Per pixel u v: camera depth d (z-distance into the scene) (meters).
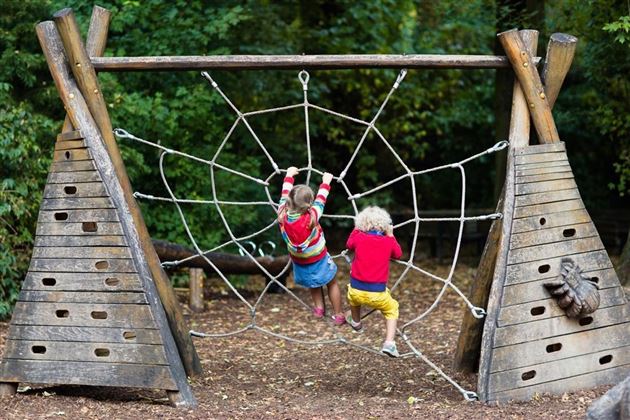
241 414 6.54
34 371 7.01
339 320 7.04
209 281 14.27
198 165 13.85
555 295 7.00
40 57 11.81
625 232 17.34
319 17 17.91
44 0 11.88
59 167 7.14
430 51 19.39
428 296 13.12
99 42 7.38
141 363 6.81
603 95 15.63
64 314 7.04
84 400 6.98
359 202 20.73
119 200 7.01
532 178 7.07
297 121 17.56
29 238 10.75
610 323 7.21
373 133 20.27
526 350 6.88
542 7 13.89
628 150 14.37
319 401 7.05
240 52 15.41
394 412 6.59
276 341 9.80
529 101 7.13
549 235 7.05
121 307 6.89
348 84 18.70
